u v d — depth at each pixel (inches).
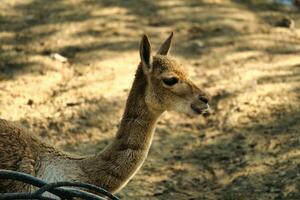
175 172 494.3
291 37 732.7
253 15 786.2
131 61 644.7
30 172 349.4
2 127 358.0
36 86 587.5
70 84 596.7
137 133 367.9
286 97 586.9
